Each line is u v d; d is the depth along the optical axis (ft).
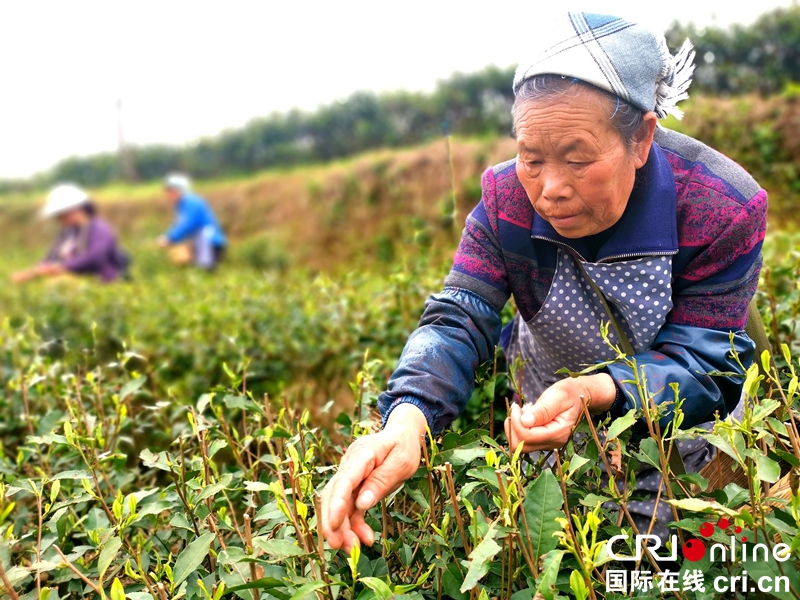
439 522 3.98
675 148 4.30
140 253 34.06
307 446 5.09
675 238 4.17
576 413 3.84
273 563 3.69
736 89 24.85
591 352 4.62
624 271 4.21
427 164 33.22
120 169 69.72
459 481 4.23
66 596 4.22
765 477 3.25
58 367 7.51
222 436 5.28
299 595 3.11
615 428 3.61
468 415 6.24
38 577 3.82
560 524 3.30
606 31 3.67
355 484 3.45
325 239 36.94
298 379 10.34
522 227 4.41
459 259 4.63
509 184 4.45
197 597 3.67
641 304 4.26
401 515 4.09
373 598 3.30
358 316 9.42
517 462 3.67
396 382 4.14
